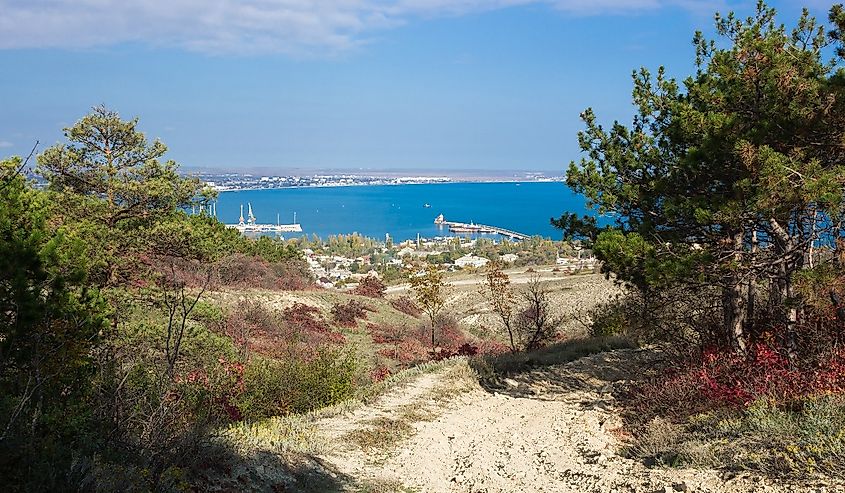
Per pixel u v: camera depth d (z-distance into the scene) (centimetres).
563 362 1998
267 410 1355
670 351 1598
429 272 2934
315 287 4594
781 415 910
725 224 1086
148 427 702
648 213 1271
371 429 1188
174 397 872
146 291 1526
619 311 2397
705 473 809
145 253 1734
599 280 5309
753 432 893
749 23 1211
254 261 4247
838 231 1029
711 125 1070
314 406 1428
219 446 820
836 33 1049
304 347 2391
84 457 601
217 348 1450
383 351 2969
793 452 772
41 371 727
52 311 787
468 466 1020
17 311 756
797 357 1123
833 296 1034
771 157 954
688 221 1195
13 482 543
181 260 1803
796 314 1165
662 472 857
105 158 1902
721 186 1167
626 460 992
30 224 896
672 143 1261
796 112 997
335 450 1043
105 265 1520
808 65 1039
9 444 550
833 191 914
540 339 2622
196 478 722
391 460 1042
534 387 1678
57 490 545
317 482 856
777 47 1048
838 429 804
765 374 1076
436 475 976
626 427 1227
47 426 646
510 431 1252
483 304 4766
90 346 823
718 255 1138
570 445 1132
